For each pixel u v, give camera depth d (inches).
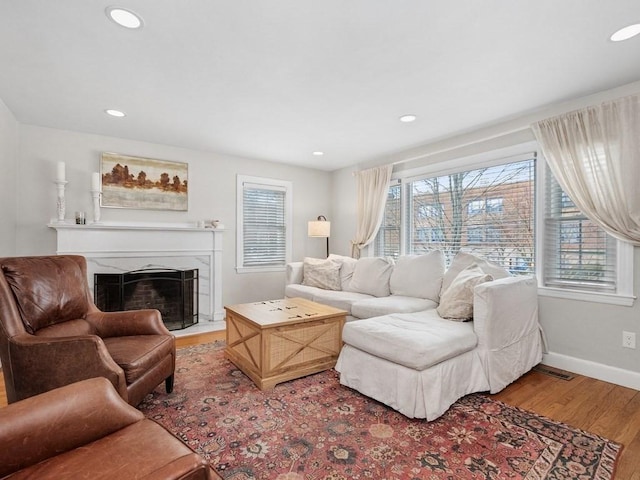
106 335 93.8
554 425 78.0
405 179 174.4
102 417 45.7
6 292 72.4
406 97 109.0
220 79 97.6
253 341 103.8
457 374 86.9
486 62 87.3
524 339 107.2
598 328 104.7
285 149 172.1
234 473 61.6
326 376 107.6
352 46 80.5
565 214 114.3
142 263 157.3
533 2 64.9
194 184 173.8
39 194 138.6
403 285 145.7
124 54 84.4
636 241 96.1
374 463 64.5
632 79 95.9
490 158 135.9
